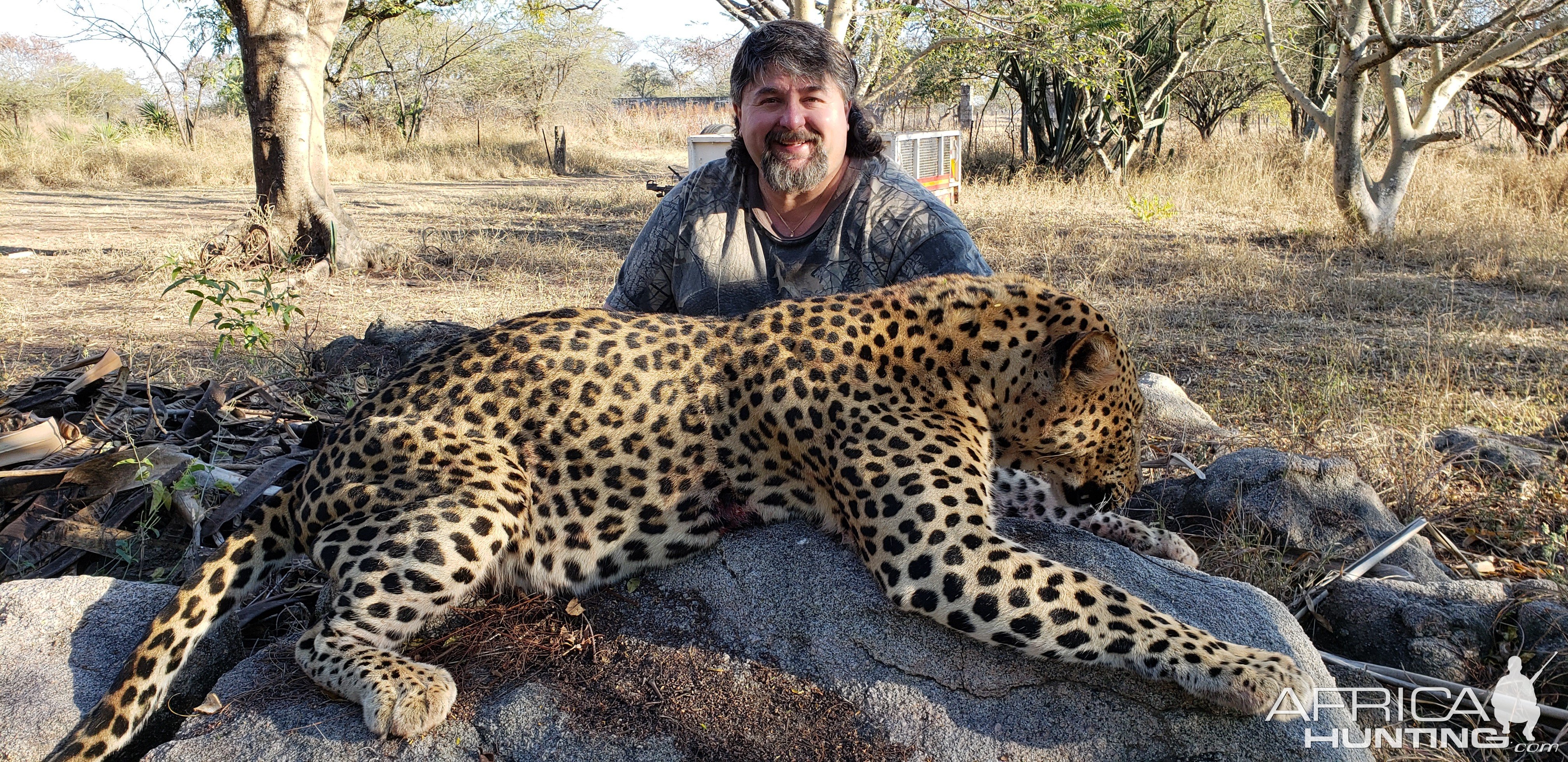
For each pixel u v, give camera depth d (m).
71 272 11.27
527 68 39.84
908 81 24.47
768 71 3.70
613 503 3.08
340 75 29.12
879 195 3.97
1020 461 3.41
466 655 2.96
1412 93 22.73
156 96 38.31
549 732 2.73
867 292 3.32
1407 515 4.88
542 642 2.99
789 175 3.77
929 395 3.14
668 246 4.21
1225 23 23.23
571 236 14.51
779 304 3.27
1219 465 4.77
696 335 3.19
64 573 3.93
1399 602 3.73
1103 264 11.32
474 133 35.88
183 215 17.14
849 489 2.93
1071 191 19.80
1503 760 3.20
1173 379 7.41
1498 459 5.40
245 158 25.42
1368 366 7.58
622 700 2.80
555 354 3.10
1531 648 3.50
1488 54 12.92
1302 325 9.02
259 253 11.64
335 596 2.89
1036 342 3.23
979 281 3.37
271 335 8.05
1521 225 13.57
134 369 6.81
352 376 6.29
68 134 26.33
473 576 2.90
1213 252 12.20
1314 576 4.08
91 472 4.08
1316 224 14.37
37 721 2.84
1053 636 2.66
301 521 3.05
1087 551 3.19
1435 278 11.01
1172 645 2.63
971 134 28.42
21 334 8.15
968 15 17.11
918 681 2.76
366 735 2.70
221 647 3.21
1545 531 4.66
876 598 2.92
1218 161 21.56
